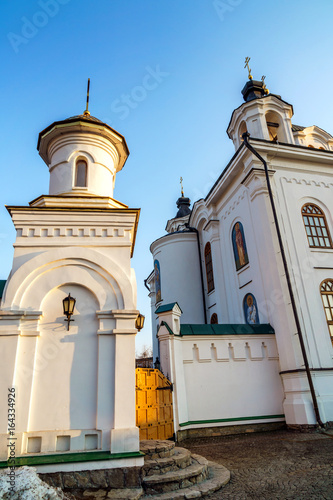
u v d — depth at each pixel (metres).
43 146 10.09
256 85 18.86
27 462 5.46
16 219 7.15
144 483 5.62
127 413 6.07
